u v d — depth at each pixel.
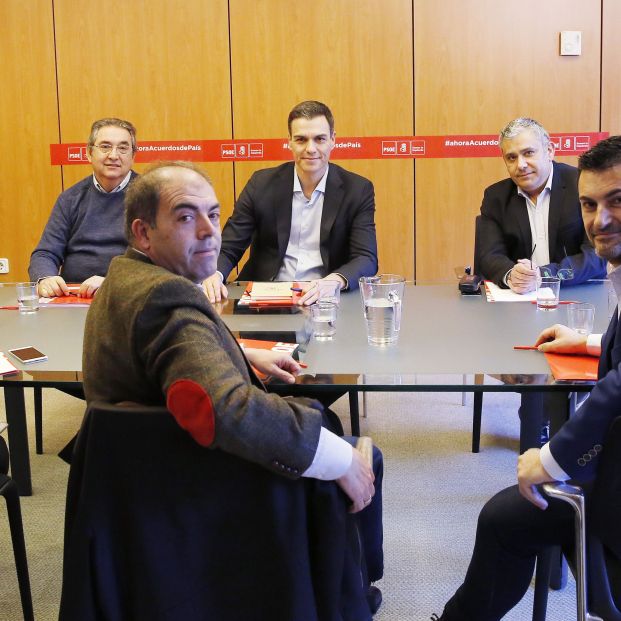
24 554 1.79
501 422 3.40
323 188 3.09
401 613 1.99
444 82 4.71
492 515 1.46
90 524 1.12
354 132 4.79
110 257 3.24
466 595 1.54
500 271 2.75
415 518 2.51
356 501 1.22
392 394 3.84
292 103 4.77
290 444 1.12
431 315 2.22
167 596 1.13
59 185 4.96
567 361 1.67
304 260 3.12
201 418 1.08
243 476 1.12
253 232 3.21
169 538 1.12
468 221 4.85
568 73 4.66
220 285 2.57
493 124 4.73
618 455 1.13
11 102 4.89
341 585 1.24
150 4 4.73
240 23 4.71
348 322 2.16
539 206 3.09
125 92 4.82
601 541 1.22
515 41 4.64
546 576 1.64
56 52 4.82
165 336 1.14
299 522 1.15
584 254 2.75
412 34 4.67
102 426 1.10
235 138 4.82
